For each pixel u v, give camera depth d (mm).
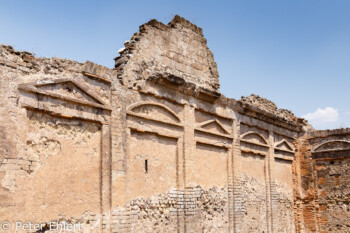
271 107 20375
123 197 11438
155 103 13180
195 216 14094
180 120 14180
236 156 16875
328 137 21891
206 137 15461
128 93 12273
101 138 11242
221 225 15562
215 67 16312
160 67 13641
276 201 19531
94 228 10648
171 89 13898
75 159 10500
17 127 9219
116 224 11094
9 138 9016
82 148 10734
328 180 21625
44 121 9922
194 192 14250
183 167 14031
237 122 17234
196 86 14617
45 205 9609
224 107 16562
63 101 10367
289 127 21391
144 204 12336
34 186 9438
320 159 21969
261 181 18859
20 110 9344
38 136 9727
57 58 10492
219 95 15828
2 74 9109
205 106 15477
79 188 10477
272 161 19672
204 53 15867
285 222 20344
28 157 9398
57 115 10188
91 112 11047
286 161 21438
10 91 9203
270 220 18891
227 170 16484
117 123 11688
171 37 14359
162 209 12992
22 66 9578
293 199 21609
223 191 16078
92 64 11250
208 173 15375
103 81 11555
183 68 14656
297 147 22312
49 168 9844
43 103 9875
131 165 12102
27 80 9602
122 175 11531
